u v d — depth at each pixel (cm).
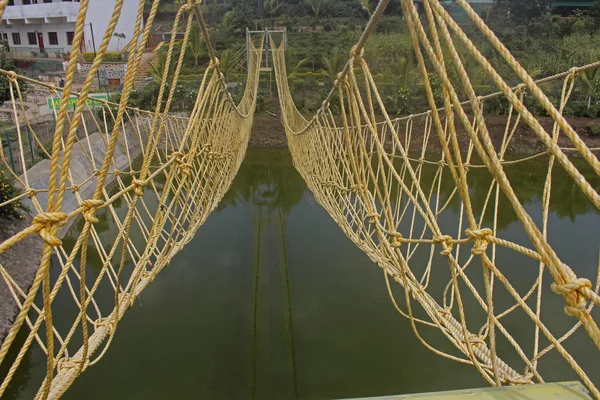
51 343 143
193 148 322
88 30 1962
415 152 1499
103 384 436
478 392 117
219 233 933
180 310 590
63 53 1977
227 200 1198
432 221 174
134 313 579
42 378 449
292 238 885
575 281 108
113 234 818
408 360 475
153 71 1667
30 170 787
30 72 1745
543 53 1823
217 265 754
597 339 106
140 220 370
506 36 1959
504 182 117
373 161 1295
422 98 1617
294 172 1416
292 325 549
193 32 2066
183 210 359
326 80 1953
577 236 852
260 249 831
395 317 564
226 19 2631
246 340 517
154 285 668
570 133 111
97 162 1019
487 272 144
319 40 2405
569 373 451
